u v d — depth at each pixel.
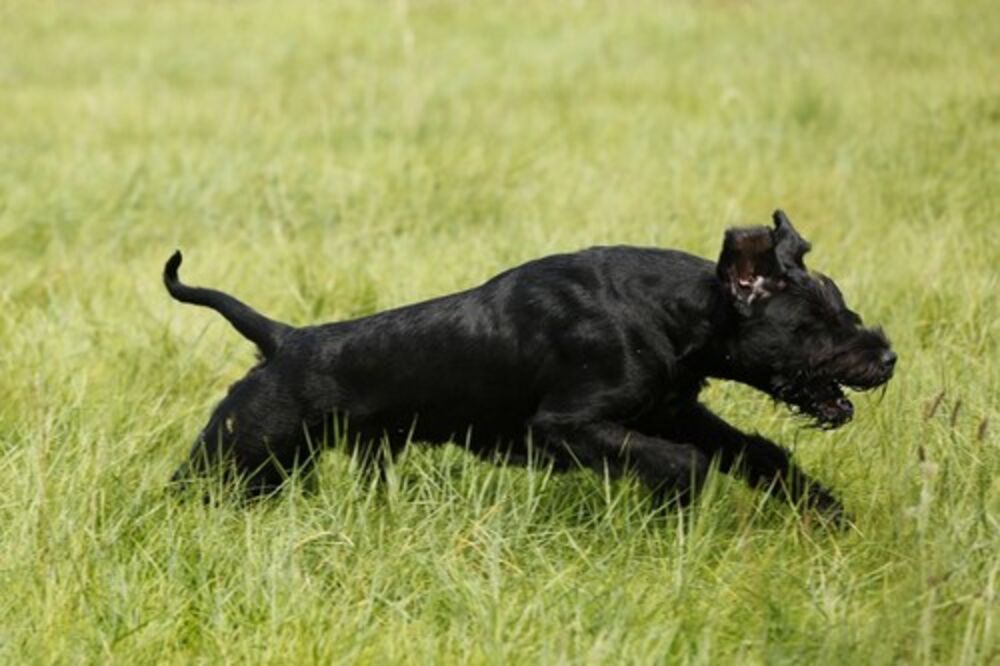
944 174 18.62
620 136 22.42
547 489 10.27
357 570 8.96
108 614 8.57
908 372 11.79
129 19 35.53
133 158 20.70
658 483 9.79
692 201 17.84
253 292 14.94
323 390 10.62
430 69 28.52
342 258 15.69
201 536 9.20
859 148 20.47
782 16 33.81
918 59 27.62
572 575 8.97
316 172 19.19
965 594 8.38
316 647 8.09
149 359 13.09
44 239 17.53
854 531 9.49
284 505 9.98
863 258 15.20
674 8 34.75
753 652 8.07
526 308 10.21
